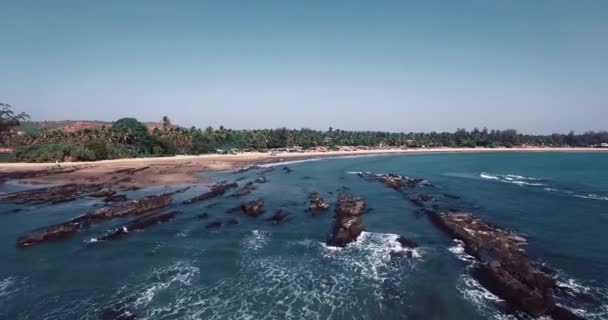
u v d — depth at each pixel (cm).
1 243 3284
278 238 3519
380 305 2247
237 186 6519
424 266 2825
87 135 11944
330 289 2456
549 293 2333
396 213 4509
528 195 5697
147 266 2806
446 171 9494
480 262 2855
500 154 17500
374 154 16800
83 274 2645
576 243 3325
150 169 8719
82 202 4988
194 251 3139
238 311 2170
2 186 6206
